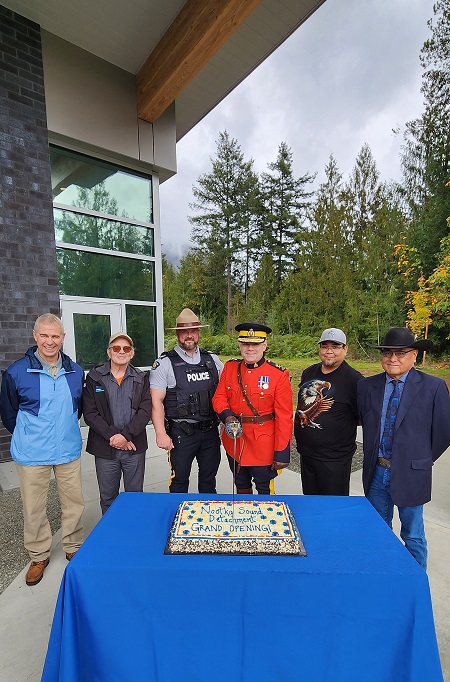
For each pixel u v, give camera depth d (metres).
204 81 5.94
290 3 4.46
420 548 1.96
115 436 2.35
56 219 5.20
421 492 1.88
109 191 5.75
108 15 4.40
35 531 2.22
